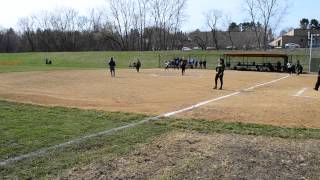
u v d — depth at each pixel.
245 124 11.05
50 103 15.69
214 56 73.06
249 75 41.28
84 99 17.52
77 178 6.39
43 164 7.04
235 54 55.81
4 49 122.06
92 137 9.05
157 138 9.08
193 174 6.65
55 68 53.69
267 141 8.98
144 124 10.80
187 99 17.59
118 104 15.77
